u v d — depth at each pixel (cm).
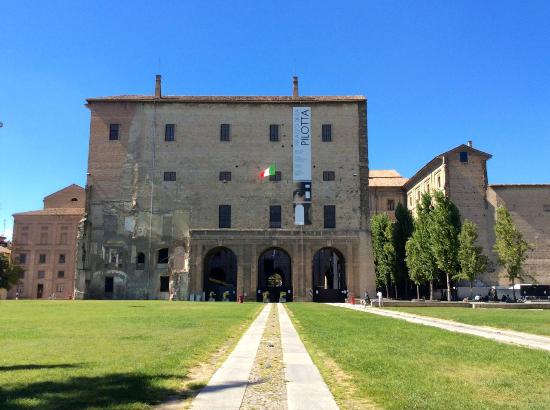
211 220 7444
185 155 7625
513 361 1406
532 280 7406
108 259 7394
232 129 7681
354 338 2009
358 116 7706
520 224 7700
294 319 3219
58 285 10969
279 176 7556
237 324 2722
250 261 7250
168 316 3234
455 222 7056
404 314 3688
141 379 1120
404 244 8394
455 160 8044
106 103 7775
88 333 2081
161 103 7756
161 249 7419
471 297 6994
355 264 7225
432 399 960
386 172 12250
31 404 902
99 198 7544
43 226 11175
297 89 7994
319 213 7431
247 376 1221
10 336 1955
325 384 1130
